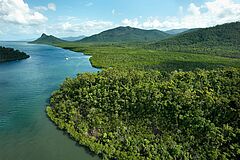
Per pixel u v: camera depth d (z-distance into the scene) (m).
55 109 66.94
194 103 56.09
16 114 65.94
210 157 44.59
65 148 49.50
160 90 63.31
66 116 61.62
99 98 64.62
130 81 69.44
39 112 67.25
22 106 71.75
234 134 47.78
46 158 46.31
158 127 53.41
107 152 46.84
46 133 55.44
